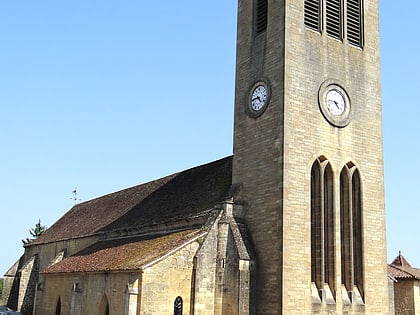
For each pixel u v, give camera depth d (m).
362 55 39.38
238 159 37.81
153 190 54.38
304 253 33.34
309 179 34.66
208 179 44.88
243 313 32.72
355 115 37.91
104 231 53.47
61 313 45.44
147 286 32.97
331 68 37.47
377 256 36.91
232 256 34.25
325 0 38.47
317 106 36.12
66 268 46.34
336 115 36.84
